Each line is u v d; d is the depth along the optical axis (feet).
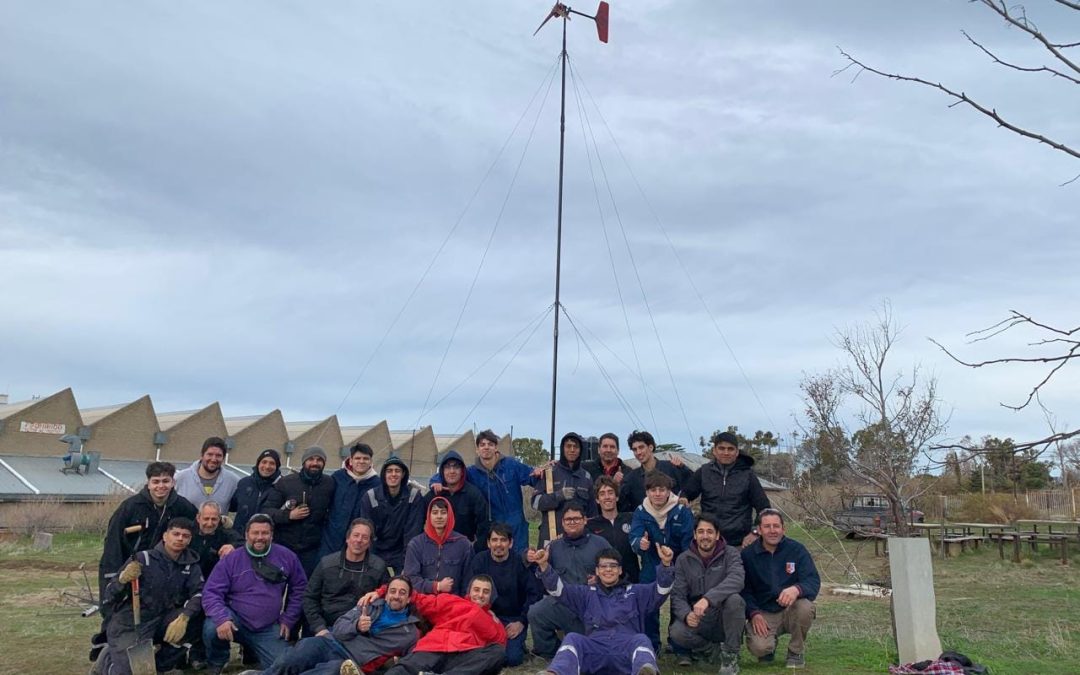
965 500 102.17
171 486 25.09
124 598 23.70
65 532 95.96
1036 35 10.51
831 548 81.92
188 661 25.53
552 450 44.24
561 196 49.19
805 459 53.62
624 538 27.45
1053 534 80.23
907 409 37.70
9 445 129.90
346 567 24.79
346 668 21.61
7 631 32.40
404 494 28.37
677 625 25.84
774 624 26.14
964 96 11.10
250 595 24.26
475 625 23.15
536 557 24.04
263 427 167.53
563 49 50.88
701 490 28.99
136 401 147.43
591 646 22.85
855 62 11.96
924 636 24.94
